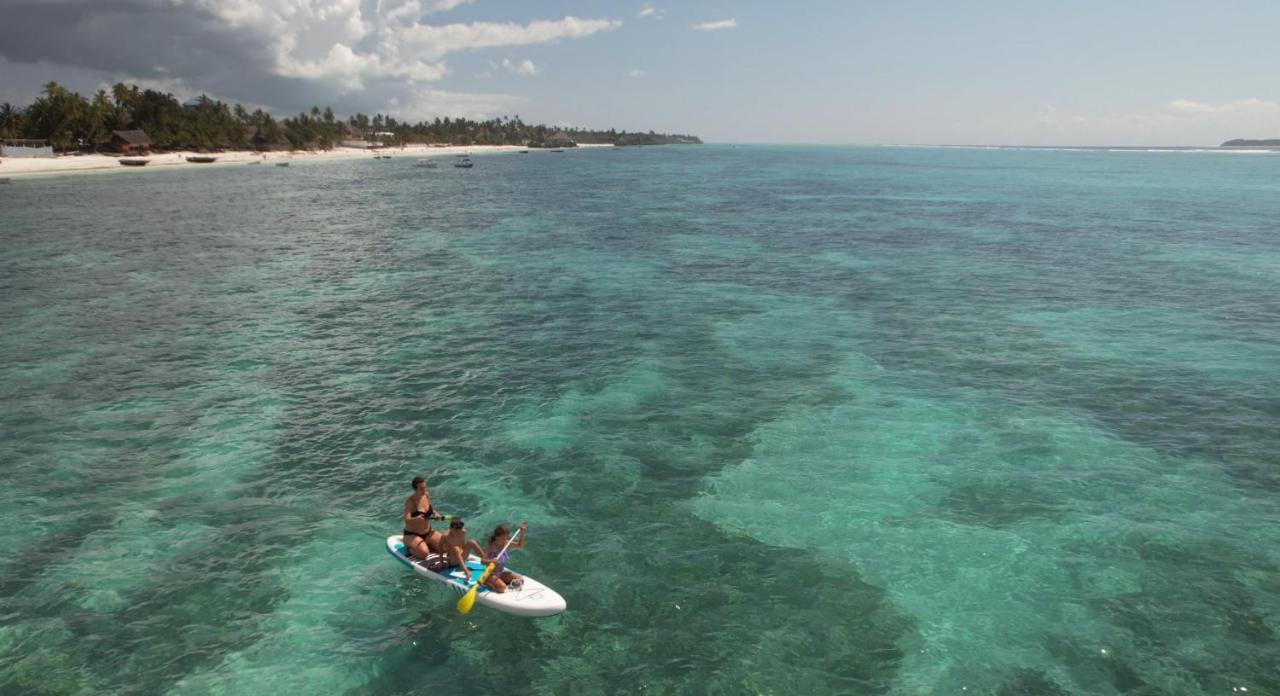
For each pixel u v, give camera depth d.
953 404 21.42
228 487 16.45
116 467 17.28
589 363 25.14
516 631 11.84
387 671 10.97
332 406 21.19
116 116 158.00
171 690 10.52
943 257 46.75
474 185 114.81
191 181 110.62
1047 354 26.14
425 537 13.30
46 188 93.50
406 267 42.50
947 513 15.33
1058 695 10.43
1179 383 23.12
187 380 23.16
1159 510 15.43
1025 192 105.31
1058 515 15.24
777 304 33.78
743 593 12.73
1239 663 11.03
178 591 12.73
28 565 13.35
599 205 82.62
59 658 11.07
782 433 19.41
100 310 31.61
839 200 90.69
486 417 20.50
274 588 12.87
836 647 11.40
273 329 28.94
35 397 21.55
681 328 29.58
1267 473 17.09
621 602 12.52
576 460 17.86
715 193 102.31
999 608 12.29
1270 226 62.22
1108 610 12.23
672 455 18.12
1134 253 48.06
